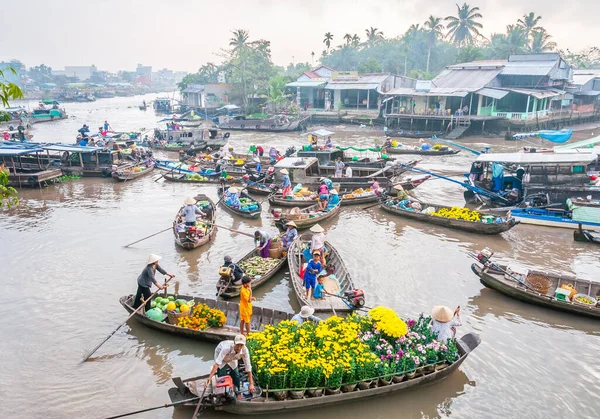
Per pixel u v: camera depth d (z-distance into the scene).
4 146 31.36
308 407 9.21
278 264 15.66
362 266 16.72
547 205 22.06
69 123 68.38
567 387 10.25
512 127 51.62
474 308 13.68
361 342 9.83
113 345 11.72
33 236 19.69
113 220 22.03
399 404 9.70
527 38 83.56
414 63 93.31
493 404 9.73
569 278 14.03
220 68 89.31
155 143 44.28
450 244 19.02
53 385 10.22
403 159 38.41
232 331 11.64
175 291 14.74
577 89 62.47
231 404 8.85
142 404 9.65
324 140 50.03
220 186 28.38
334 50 106.81
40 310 13.44
